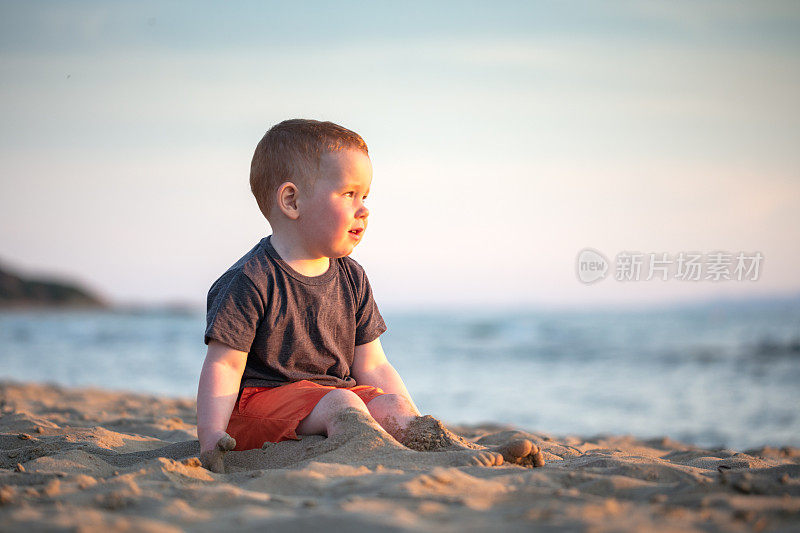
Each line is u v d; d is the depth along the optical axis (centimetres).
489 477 212
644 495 193
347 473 212
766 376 1614
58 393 731
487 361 2039
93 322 4344
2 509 175
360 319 306
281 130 290
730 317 4528
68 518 161
